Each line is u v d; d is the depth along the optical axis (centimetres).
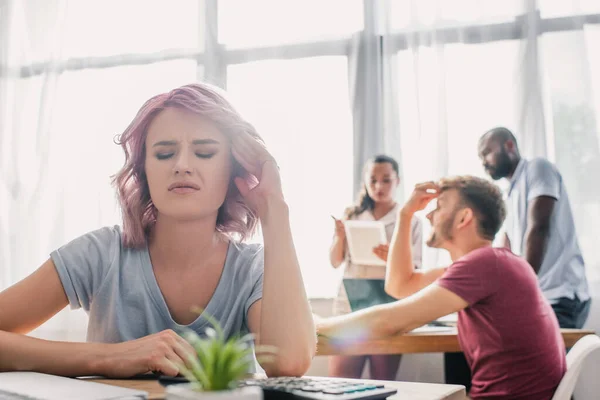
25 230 291
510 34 254
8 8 309
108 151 292
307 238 266
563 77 247
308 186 268
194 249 89
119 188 92
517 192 236
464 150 254
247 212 94
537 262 225
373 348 158
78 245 92
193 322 88
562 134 245
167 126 86
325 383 61
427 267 244
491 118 253
